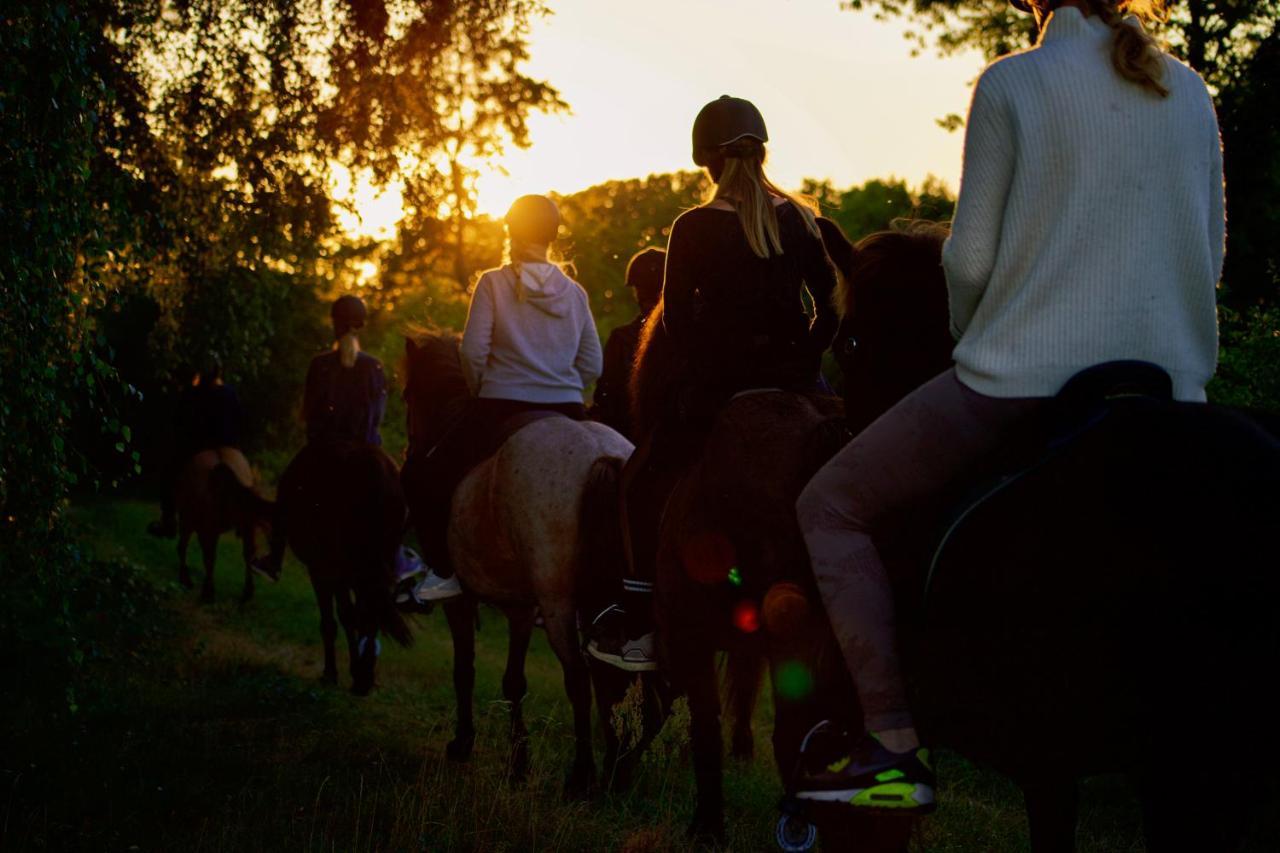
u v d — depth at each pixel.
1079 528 2.18
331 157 9.99
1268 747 2.02
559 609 5.16
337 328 8.55
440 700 7.85
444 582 5.94
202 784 5.18
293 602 12.87
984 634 2.35
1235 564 1.99
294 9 9.45
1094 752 2.24
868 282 3.09
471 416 5.76
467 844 4.54
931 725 2.62
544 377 5.66
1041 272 2.28
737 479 3.32
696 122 3.76
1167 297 2.28
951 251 2.39
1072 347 2.27
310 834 4.46
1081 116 2.26
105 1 8.16
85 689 6.05
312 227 10.16
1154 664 2.06
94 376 4.54
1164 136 2.28
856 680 2.48
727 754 6.21
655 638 4.56
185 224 9.43
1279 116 10.36
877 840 2.72
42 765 5.29
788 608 2.99
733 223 3.59
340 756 5.82
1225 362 6.78
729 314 3.59
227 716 6.72
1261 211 10.15
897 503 2.51
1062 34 2.38
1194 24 11.19
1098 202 2.26
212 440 13.30
